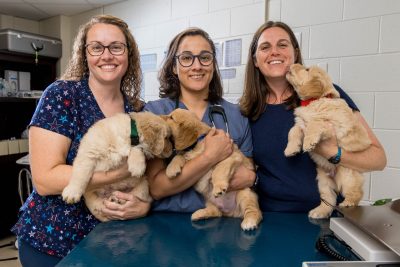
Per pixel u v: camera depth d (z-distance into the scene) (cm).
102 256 90
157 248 96
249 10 244
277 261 88
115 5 341
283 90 155
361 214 97
